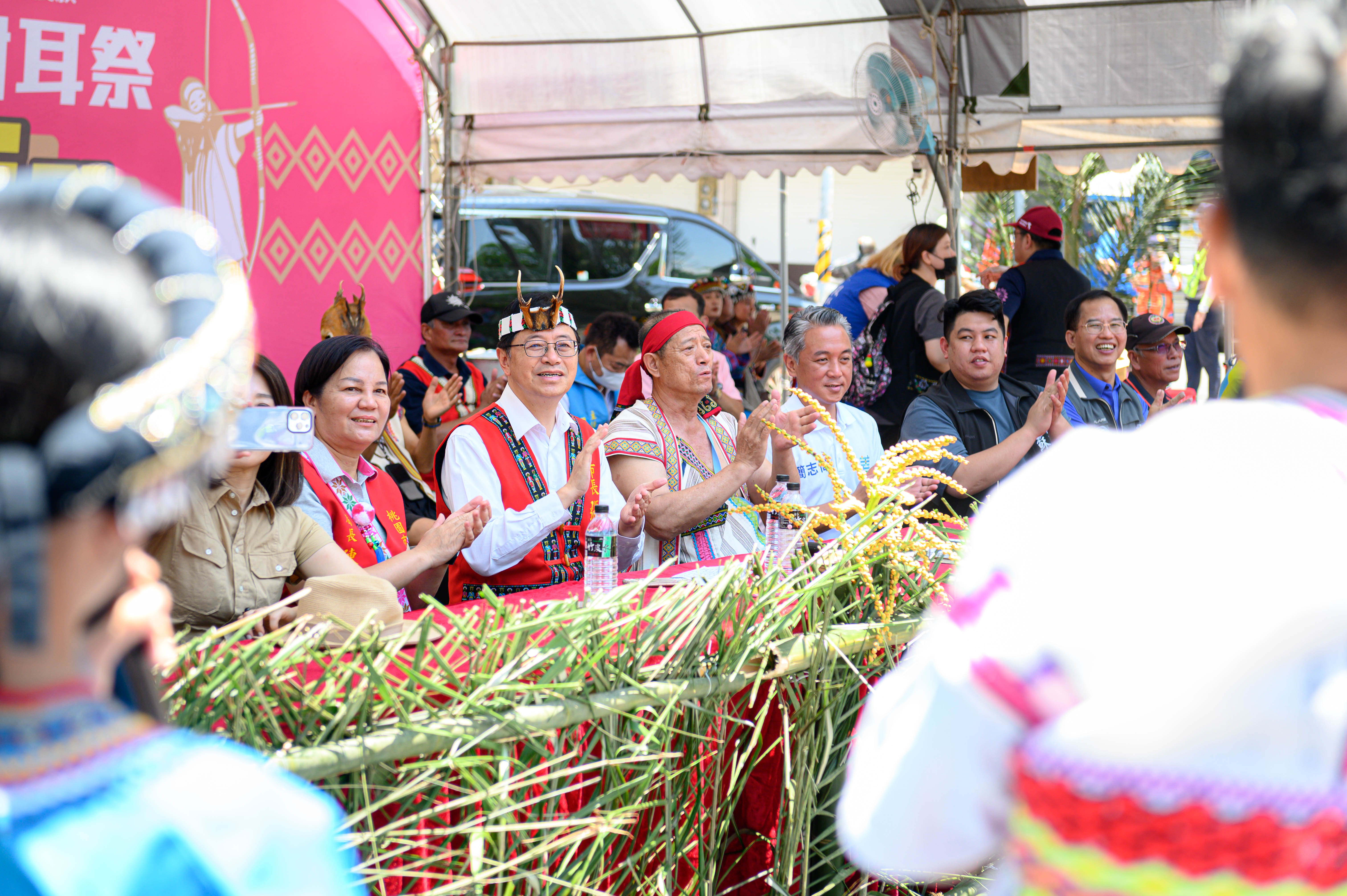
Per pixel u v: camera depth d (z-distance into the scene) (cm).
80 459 55
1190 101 549
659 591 191
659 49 598
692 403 360
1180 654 68
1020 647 72
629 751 168
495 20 573
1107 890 70
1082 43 553
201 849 60
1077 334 441
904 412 536
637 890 171
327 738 142
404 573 259
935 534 222
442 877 143
